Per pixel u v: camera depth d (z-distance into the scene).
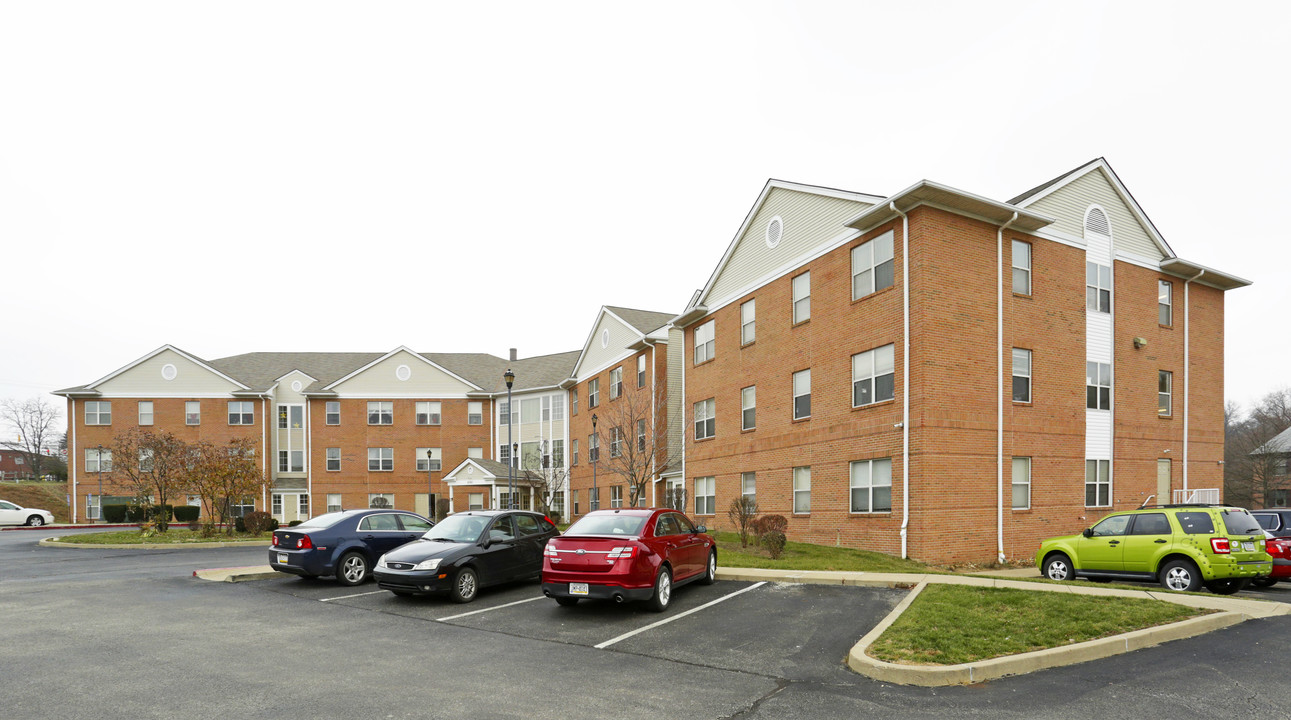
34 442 92.56
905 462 18.27
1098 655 8.21
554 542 11.30
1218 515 12.92
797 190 23.44
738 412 26.06
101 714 6.48
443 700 6.89
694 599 12.10
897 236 19.12
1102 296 22.23
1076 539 14.65
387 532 15.16
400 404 47.81
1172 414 23.69
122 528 35.91
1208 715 6.30
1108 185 22.91
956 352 18.58
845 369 20.77
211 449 28.59
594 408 39.81
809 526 21.83
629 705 6.73
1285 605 10.43
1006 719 6.28
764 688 7.26
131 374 44.94
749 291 25.78
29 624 10.48
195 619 10.89
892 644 8.32
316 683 7.46
